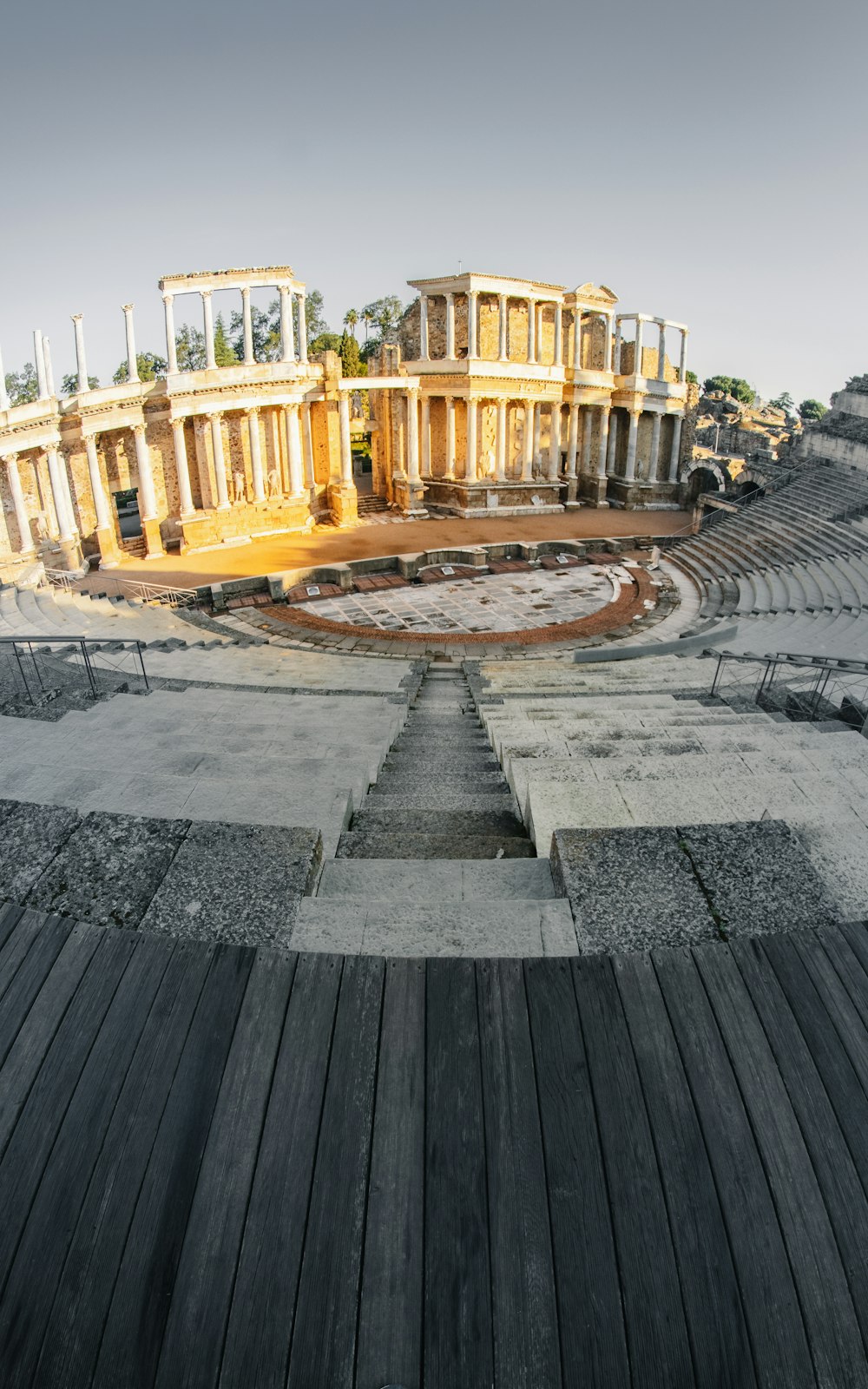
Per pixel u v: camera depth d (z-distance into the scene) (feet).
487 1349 9.91
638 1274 10.58
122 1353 9.96
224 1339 10.03
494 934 16.37
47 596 94.99
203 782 25.79
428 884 19.79
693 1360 9.86
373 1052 13.15
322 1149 11.91
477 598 112.88
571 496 179.63
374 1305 10.28
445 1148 11.91
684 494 186.39
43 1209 11.28
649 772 26.22
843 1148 11.94
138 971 14.40
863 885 18.43
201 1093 12.59
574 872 18.03
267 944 16.15
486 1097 12.52
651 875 17.95
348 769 27.86
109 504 133.59
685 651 74.33
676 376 185.47
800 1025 13.62
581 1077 12.78
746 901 17.22
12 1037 13.41
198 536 135.33
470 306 153.17
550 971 14.46
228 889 17.71
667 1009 13.87
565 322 172.96
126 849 19.01
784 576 109.50
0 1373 9.86
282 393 139.54
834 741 29.32
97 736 34.12
